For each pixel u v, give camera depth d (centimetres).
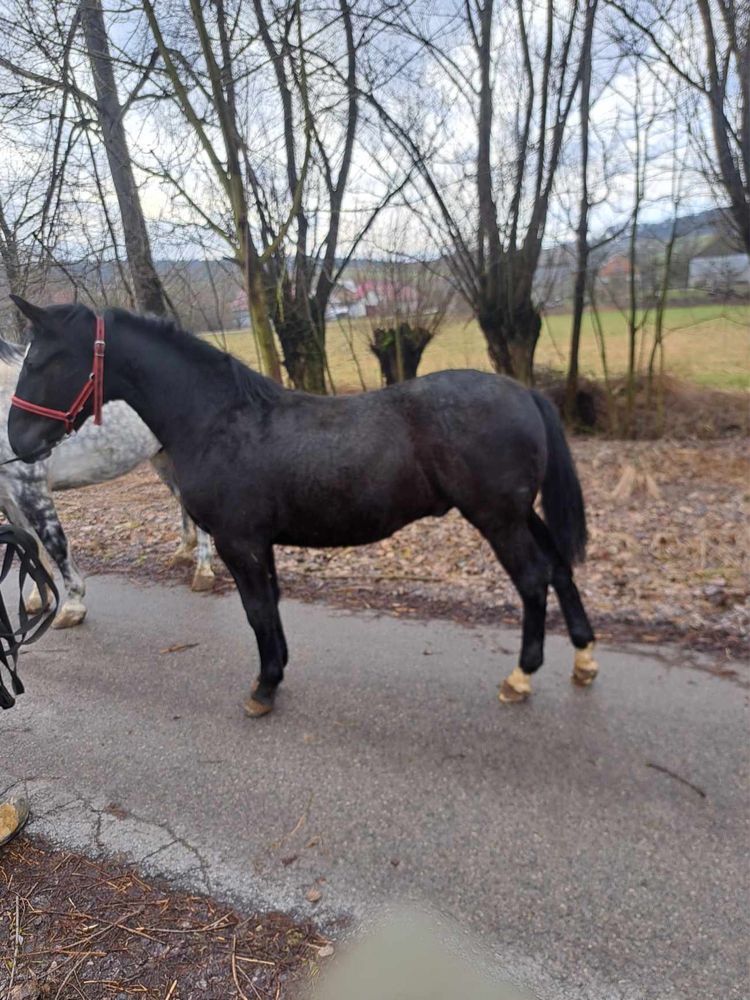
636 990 172
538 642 298
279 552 509
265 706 304
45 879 218
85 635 400
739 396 899
